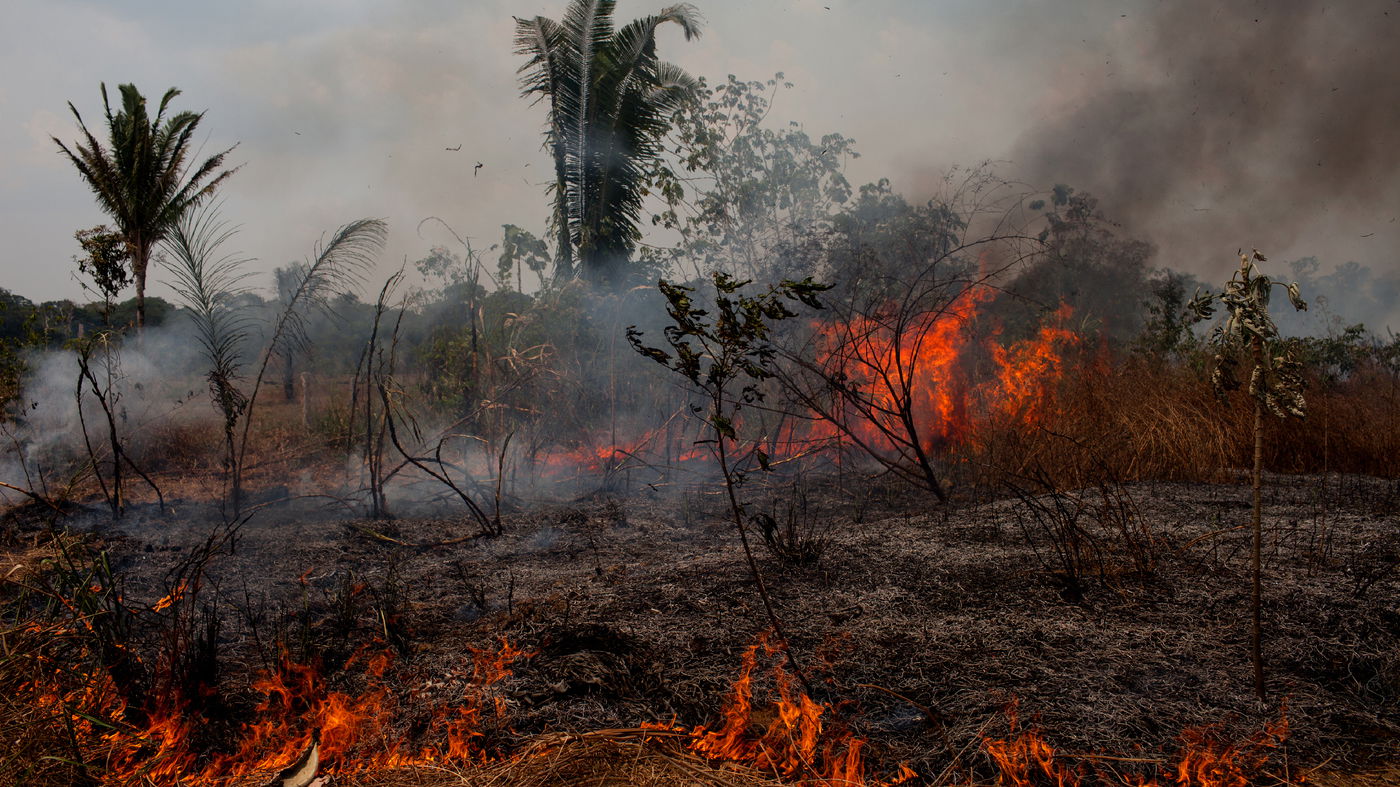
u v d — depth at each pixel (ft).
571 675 10.25
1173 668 10.35
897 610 12.59
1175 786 8.07
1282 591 12.67
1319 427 23.95
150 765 8.63
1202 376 27.99
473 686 10.12
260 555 17.07
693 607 12.96
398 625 12.51
